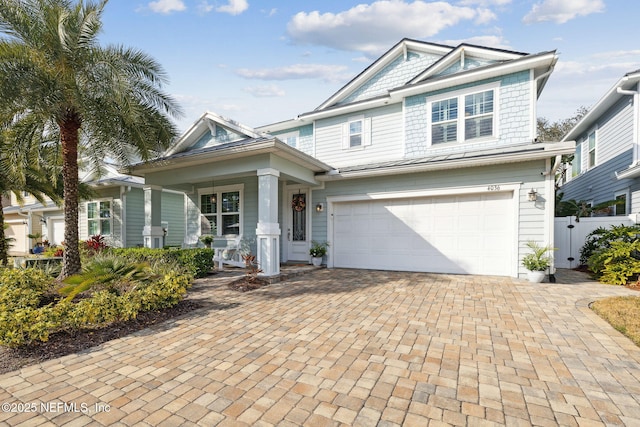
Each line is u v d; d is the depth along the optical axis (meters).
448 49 10.83
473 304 5.62
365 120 11.70
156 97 8.05
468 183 8.53
